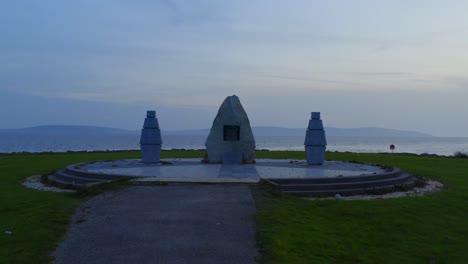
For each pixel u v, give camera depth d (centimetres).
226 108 2234
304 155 3203
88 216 1082
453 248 962
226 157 2205
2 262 798
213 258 834
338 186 1519
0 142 12838
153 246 890
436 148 9575
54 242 905
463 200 1391
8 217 1102
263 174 1698
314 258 859
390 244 974
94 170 1831
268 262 820
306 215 1141
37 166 2359
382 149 8075
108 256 838
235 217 1079
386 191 1555
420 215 1193
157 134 2209
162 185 1411
